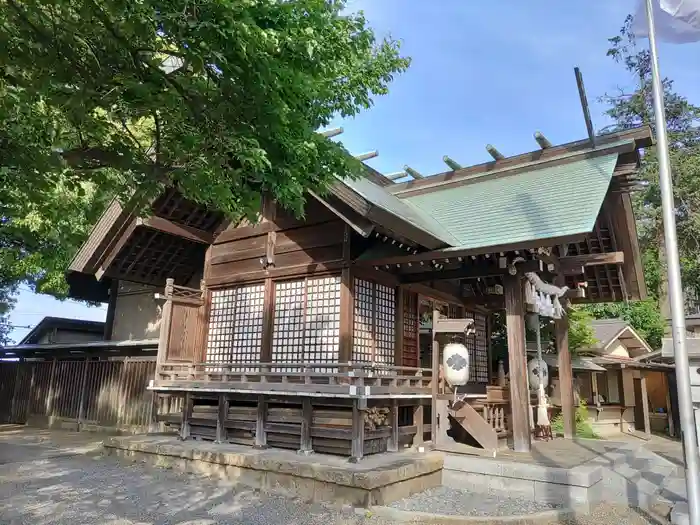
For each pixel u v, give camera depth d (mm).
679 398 4730
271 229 10219
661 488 7402
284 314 9789
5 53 3531
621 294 12039
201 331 10789
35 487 6957
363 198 7543
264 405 8336
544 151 11258
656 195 21922
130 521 5492
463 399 8422
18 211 4852
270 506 6215
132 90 4000
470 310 13062
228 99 3943
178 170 4363
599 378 20109
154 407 10875
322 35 4484
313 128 4988
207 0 3467
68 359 14430
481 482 7246
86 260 10992
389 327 9891
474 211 9930
